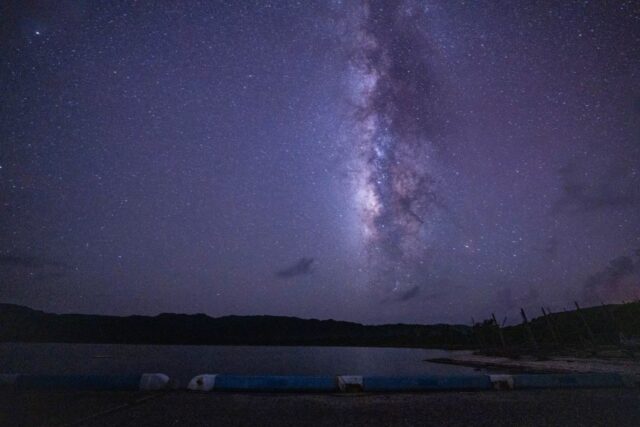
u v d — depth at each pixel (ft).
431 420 27.43
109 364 135.54
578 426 26.03
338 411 29.91
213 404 31.42
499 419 27.84
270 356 266.16
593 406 32.73
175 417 26.86
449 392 40.04
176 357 212.64
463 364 139.23
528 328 150.71
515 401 34.78
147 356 211.61
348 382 39.63
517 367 101.81
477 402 34.19
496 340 250.78
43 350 253.24
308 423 26.27
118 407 29.66
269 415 28.19
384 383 40.29
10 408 28.96
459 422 26.91
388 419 27.61
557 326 200.44
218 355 260.42
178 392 36.83
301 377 39.63
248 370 124.26
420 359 211.82
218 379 38.45
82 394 35.12
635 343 131.54
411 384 40.73
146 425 24.73
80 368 114.21
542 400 35.42
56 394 35.01
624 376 45.11
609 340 158.81
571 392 40.57
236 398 34.32
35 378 37.83
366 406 31.94
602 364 88.69
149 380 37.91
